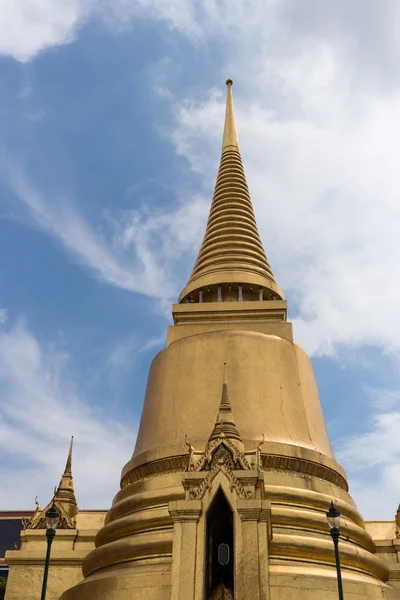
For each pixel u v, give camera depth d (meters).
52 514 20.45
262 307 33.59
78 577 29.91
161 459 27.05
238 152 45.31
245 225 39.66
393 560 28.97
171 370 30.77
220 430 24.28
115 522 25.62
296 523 24.25
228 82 50.59
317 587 21.53
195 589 19.83
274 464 26.36
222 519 21.45
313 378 32.88
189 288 36.31
